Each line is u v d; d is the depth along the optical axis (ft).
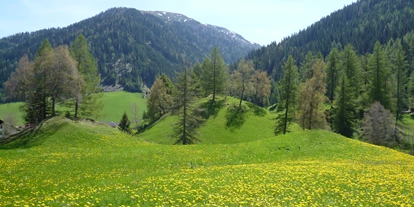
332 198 51.26
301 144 120.37
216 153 110.11
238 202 47.11
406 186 60.13
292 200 49.60
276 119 281.74
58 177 76.13
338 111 252.01
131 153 106.63
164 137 278.67
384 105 271.28
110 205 45.68
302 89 246.47
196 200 48.78
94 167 88.22
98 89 249.14
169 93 370.12
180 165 94.12
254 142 126.21
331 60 327.47
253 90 333.42
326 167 80.64
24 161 91.86
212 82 329.31
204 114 298.35
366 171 76.28
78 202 47.62
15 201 49.34
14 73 191.72
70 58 184.55
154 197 50.11
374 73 278.26
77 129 149.07
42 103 203.51
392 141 221.66
